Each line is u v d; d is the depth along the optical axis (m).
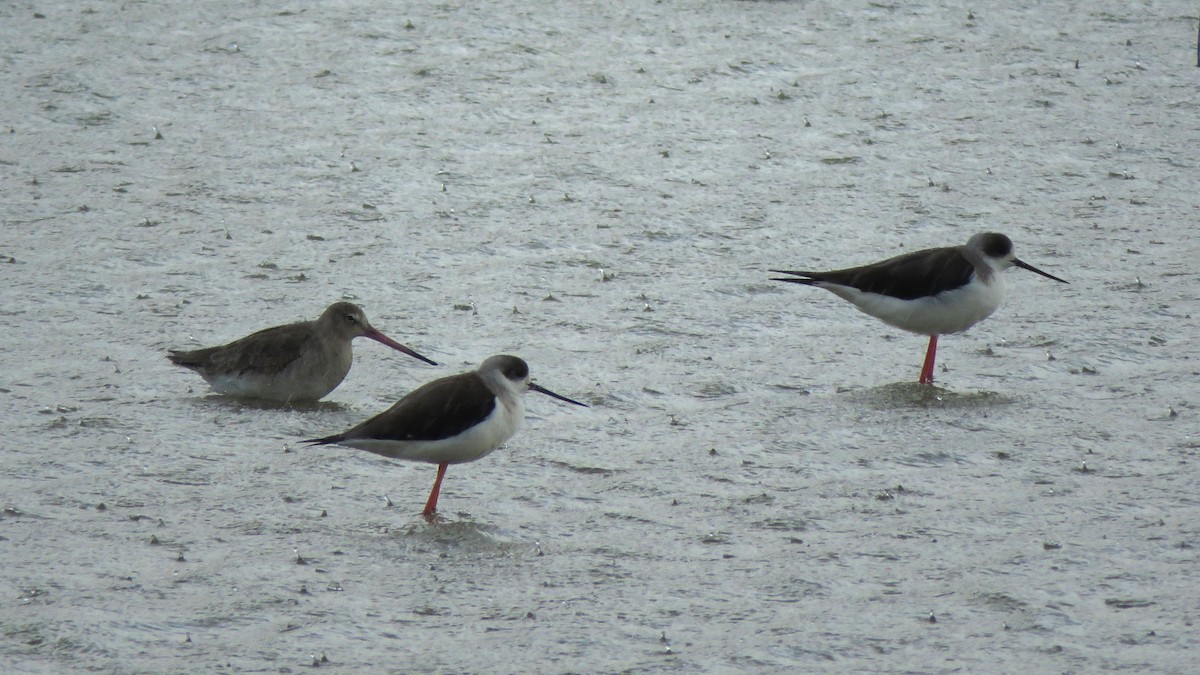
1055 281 19.20
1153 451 13.91
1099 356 16.61
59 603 10.93
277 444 14.42
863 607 10.95
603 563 11.77
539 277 19.36
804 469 13.67
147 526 12.41
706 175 23.48
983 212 21.89
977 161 24.05
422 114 26.05
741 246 20.61
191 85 27.27
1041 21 31.94
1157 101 26.80
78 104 26.14
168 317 17.89
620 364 16.50
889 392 15.70
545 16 31.67
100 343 17.09
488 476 13.65
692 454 14.08
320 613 10.84
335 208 21.86
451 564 11.72
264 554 11.88
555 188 22.81
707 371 16.33
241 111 26.05
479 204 22.09
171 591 11.18
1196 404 15.12
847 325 17.98
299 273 19.36
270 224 21.23
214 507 12.85
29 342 17.02
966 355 16.84
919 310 15.88
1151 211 21.81
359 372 16.58
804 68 28.75
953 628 10.58
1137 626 10.55
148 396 15.63
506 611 10.91
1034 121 25.84
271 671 9.99
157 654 10.22
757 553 11.93
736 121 25.92
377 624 10.68
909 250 20.39
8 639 10.41
